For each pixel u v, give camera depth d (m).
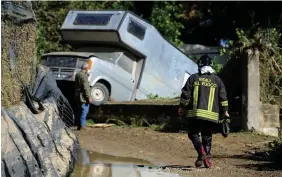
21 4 13.45
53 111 13.81
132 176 14.23
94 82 27.95
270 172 14.57
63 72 27.52
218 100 15.34
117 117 27.09
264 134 22.38
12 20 12.61
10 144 10.33
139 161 17.05
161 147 20.08
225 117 15.59
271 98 22.97
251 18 45.97
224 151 18.75
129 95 30.06
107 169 15.32
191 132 15.40
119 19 28.98
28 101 12.71
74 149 13.91
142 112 26.47
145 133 23.73
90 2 40.69
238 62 24.34
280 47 24.25
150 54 30.72
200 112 14.98
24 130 11.21
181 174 14.47
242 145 19.94
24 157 10.48
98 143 20.94
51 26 38.50
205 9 49.69
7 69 12.11
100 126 26.06
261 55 23.05
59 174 11.95
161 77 31.42
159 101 28.91
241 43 25.05
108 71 28.83
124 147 20.05
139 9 46.78
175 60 32.34
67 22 30.30
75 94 25.17
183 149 19.64
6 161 9.86
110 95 29.06
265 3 43.97
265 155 17.52
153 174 14.59
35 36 14.70
